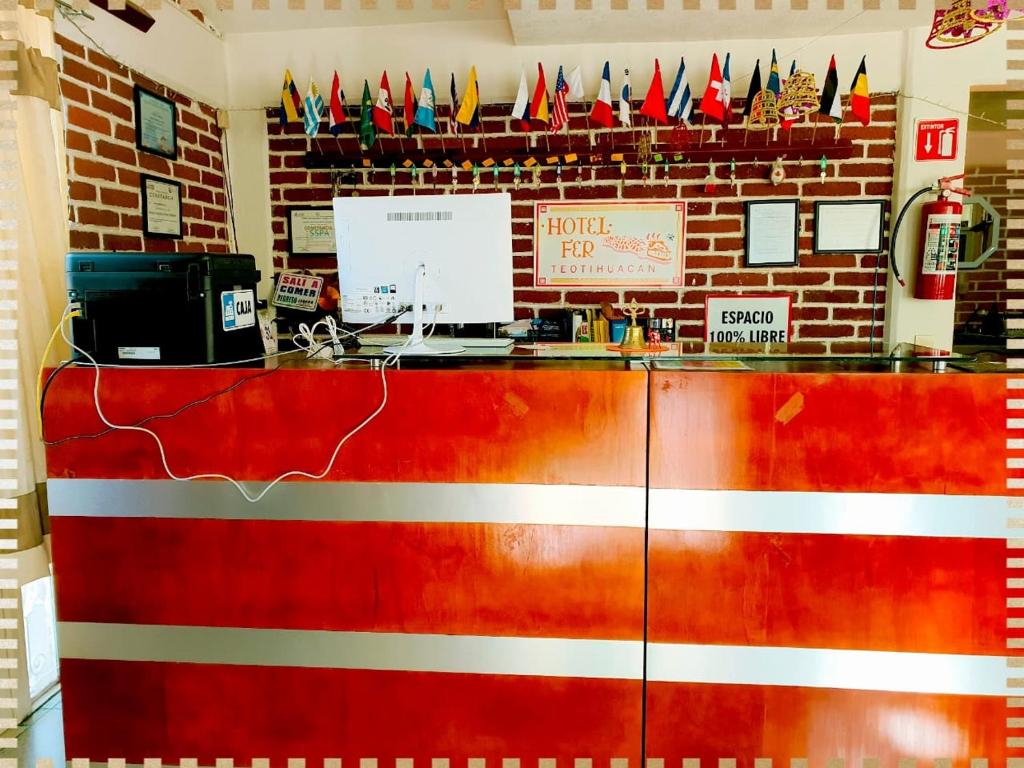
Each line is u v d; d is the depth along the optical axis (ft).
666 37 9.17
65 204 6.22
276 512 4.79
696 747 4.74
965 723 4.56
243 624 4.89
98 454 4.83
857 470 4.44
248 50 9.84
